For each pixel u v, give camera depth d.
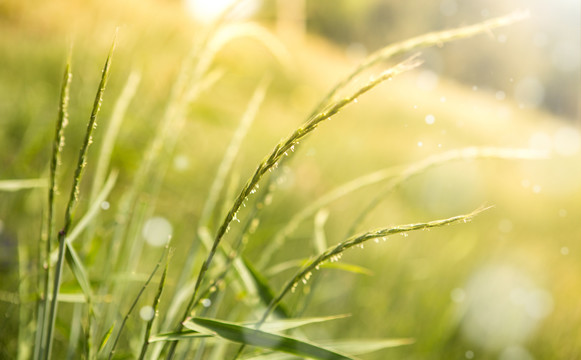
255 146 2.73
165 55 1.46
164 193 1.63
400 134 3.48
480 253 1.99
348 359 0.58
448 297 1.53
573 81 3.36
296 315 0.79
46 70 2.36
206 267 0.58
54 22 2.61
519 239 2.50
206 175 1.93
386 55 0.68
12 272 0.96
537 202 3.26
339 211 2.19
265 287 0.76
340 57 10.33
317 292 1.31
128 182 1.43
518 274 1.90
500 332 1.51
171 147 0.87
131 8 1.51
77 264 0.62
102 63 1.47
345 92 0.69
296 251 1.48
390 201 2.64
